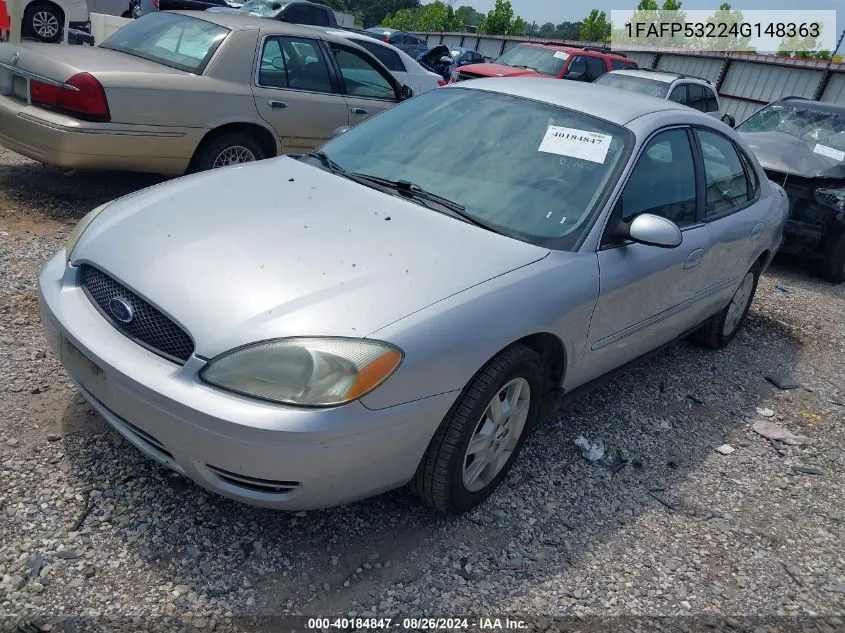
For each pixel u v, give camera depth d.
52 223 5.30
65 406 3.15
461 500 2.83
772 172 7.43
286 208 2.99
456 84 4.17
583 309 3.05
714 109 13.48
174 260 2.58
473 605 2.50
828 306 6.81
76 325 2.57
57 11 12.48
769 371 5.04
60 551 2.41
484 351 2.58
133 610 2.25
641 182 3.49
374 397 2.31
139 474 2.81
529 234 3.09
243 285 2.45
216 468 2.31
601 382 3.66
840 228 7.25
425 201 3.22
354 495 2.47
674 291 3.78
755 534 3.18
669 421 4.05
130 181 6.59
